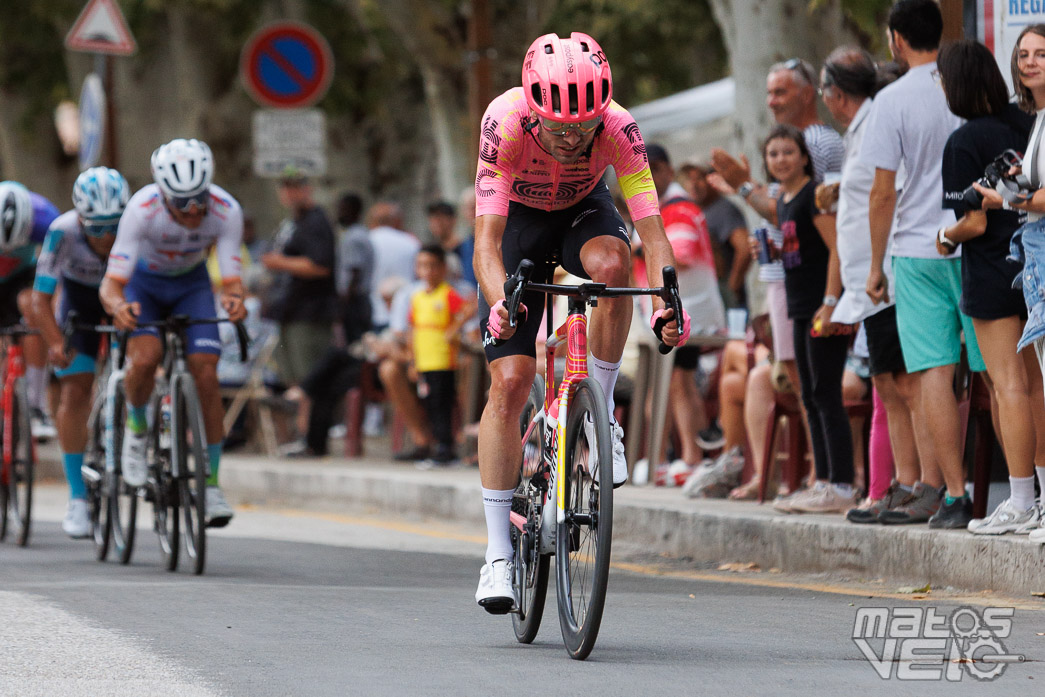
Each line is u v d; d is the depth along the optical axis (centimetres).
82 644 1709
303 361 4409
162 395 2545
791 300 2605
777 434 3009
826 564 2361
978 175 2091
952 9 2542
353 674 1534
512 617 1795
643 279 3312
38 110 7262
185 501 2466
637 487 3284
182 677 1519
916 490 2366
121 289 2527
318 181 7206
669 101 4975
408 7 5131
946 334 2238
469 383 4078
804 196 2573
